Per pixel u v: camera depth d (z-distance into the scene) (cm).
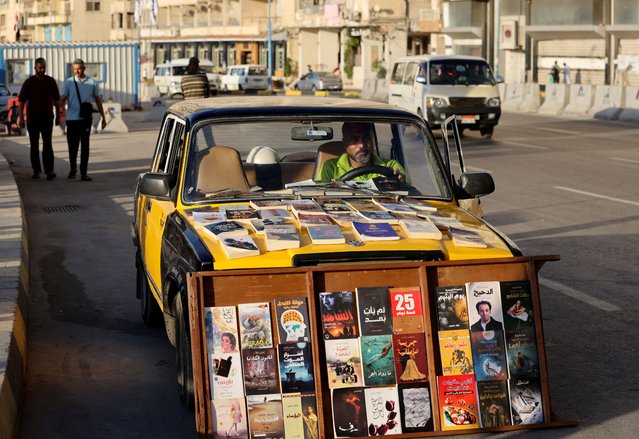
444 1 5722
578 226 1274
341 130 662
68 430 577
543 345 538
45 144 1797
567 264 1038
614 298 891
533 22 5138
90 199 1557
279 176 651
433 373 522
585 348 741
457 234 567
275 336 514
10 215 1225
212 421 504
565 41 5019
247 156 650
